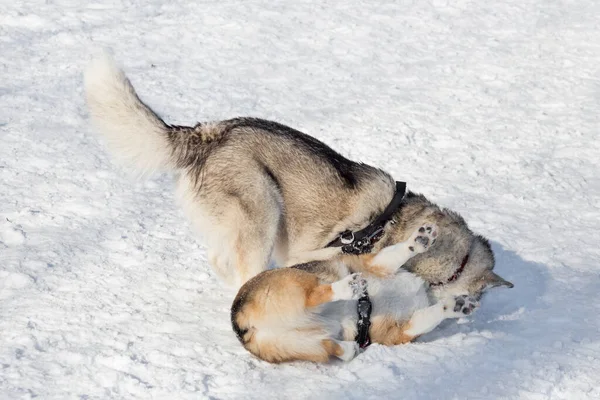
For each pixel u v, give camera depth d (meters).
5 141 10.61
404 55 14.37
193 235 8.68
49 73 12.81
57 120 11.34
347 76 13.46
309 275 6.29
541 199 9.64
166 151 7.11
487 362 6.10
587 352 6.19
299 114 12.02
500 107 12.38
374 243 6.86
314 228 7.02
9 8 15.30
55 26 14.73
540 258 8.16
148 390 5.74
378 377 5.89
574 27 15.55
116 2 16.19
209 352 6.31
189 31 14.98
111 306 7.10
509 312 7.11
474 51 14.52
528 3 16.83
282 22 15.58
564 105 12.44
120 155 7.20
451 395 5.61
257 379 5.91
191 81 13.01
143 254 8.16
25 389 5.71
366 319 6.49
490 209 9.38
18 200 9.20
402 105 12.41
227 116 11.88
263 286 6.21
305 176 7.02
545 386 5.68
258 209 6.88
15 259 7.85
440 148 11.09
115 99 7.04
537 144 11.19
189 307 7.16
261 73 13.46
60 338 6.49
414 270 6.81
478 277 6.99
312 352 6.19
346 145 11.05
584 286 7.52
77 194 9.47
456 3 16.77
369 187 7.05
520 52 14.47
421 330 6.50
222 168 6.97
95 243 8.36
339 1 16.81
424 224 6.50
